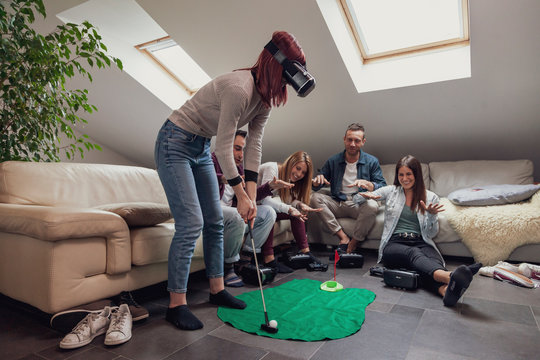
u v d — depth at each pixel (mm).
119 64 2076
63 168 1899
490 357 1153
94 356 1181
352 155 3008
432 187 3230
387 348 1224
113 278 1537
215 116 1397
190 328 1386
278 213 2586
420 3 2578
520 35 2184
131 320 1402
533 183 2881
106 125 4020
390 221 2338
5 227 1487
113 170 2131
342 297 1765
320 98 3090
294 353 1189
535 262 2340
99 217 1438
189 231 1447
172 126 1434
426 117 3041
